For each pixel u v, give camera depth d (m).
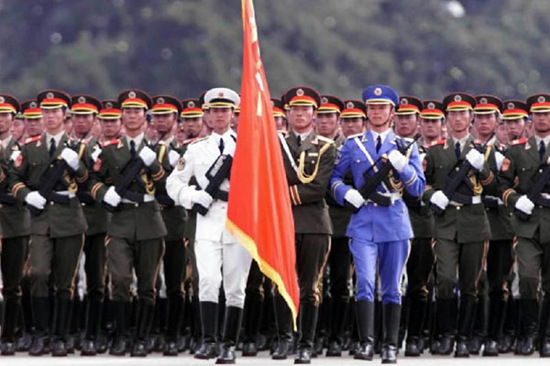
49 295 46.97
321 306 45.44
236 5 127.31
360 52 128.38
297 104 40.09
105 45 124.88
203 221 39.22
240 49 123.62
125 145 44.91
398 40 130.62
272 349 45.50
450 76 129.88
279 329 40.81
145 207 44.72
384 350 39.59
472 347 48.09
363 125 46.72
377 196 39.22
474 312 45.84
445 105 46.97
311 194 39.56
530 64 131.62
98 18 128.12
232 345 39.06
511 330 48.91
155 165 44.59
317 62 126.81
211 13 124.31
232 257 38.91
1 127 46.78
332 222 44.94
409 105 47.00
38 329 46.00
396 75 128.75
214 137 39.53
